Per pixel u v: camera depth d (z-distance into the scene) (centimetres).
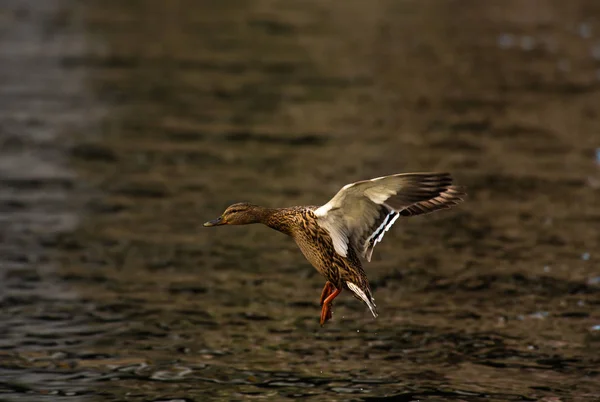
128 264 1286
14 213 1459
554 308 1165
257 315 1142
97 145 1823
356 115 2041
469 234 1409
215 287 1221
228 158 1750
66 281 1224
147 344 1062
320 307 1169
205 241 1377
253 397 943
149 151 1792
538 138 1886
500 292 1209
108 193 1564
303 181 1609
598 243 1368
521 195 1569
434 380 984
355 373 998
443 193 804
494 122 1998
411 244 1373
